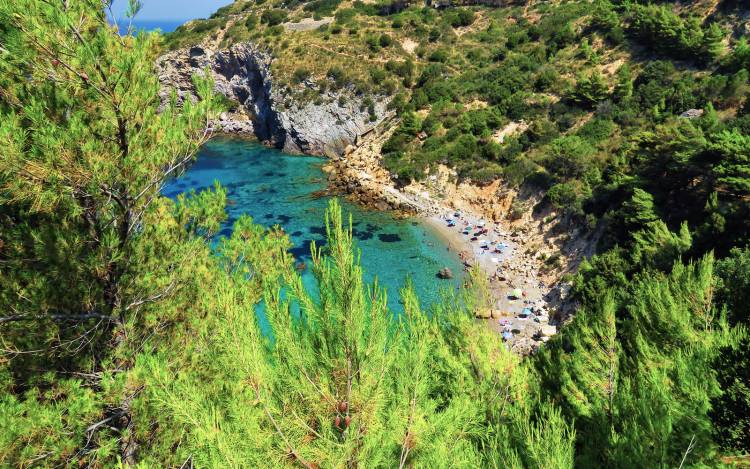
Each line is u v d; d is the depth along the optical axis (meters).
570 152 46.69
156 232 10.30
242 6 116.50
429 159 58.88
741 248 23.03
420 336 7.05
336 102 77.81
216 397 7.47
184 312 10.34
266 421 5.64
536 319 33.88
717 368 6.48
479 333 8.92
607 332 9.89
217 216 11.79
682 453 6.48
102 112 7.94
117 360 9.55
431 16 94.88
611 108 52.06
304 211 56.00
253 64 89.94
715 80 43.78
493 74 70.56
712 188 30.56
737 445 6.05
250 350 5.82
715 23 50.66
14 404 7.23
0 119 7.15
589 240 39.66
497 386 8.44
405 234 49.53
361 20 94.56
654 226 30.16
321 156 78.44
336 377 5.64
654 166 36.03
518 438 6.79
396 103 74.19
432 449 6.18
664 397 7.50
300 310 6.21
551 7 87.62
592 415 8.94
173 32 103.00
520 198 50.31
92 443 8.20
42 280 8.19
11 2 7.08
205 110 9.77
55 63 7.59
